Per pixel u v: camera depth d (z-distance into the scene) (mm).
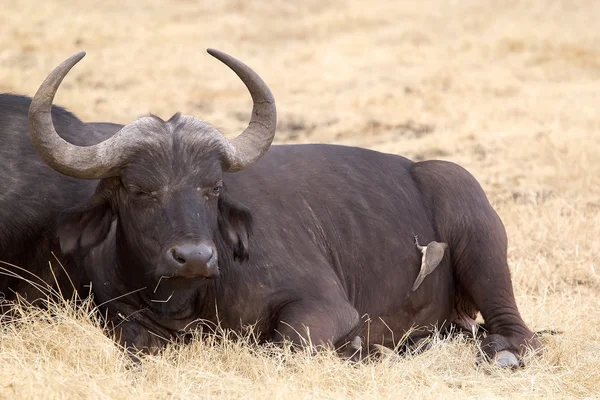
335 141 49281
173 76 64750
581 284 30062
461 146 46062
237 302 22141
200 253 19422
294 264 22719
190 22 83500
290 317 21750
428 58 67875
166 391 18953
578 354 22922
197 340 21547
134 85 61406
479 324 26078
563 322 25922
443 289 25406
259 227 22734
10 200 22203
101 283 22172
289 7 90688
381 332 24734
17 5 81312
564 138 45312
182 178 20281
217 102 58625
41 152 20281
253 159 21578
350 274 24125
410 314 25016
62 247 21297
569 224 34156
